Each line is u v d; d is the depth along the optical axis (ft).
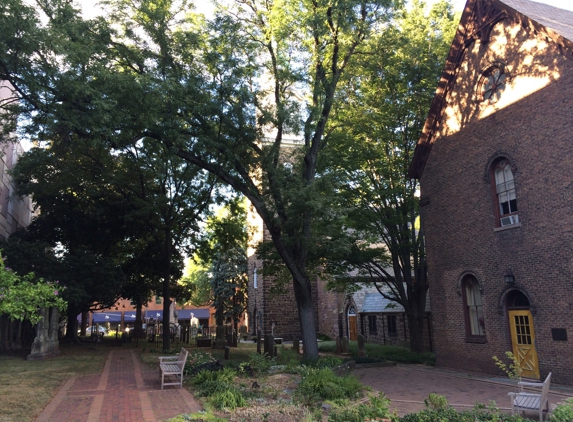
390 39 65.46
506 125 54.65
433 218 66.49
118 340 108.99
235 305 159.22
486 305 56.39
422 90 73.36
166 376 47.19
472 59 60.39
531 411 32.83
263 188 61.21
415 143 75.56
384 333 105.29
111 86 48.03
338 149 71.51
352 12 58.85
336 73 63.77
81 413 31.27
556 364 47.11
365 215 73.10
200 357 52.65
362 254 74.38
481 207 57.77
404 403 39.14
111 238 96.12
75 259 75.97
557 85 48.44
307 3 59.11
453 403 39.27
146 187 90.02
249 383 43.55
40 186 85.92
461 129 61.93
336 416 27.78
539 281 49.39
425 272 77.66
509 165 54.80
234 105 56.65
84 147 73.31
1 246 70.23
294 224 56.65
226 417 30.01
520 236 52.11
